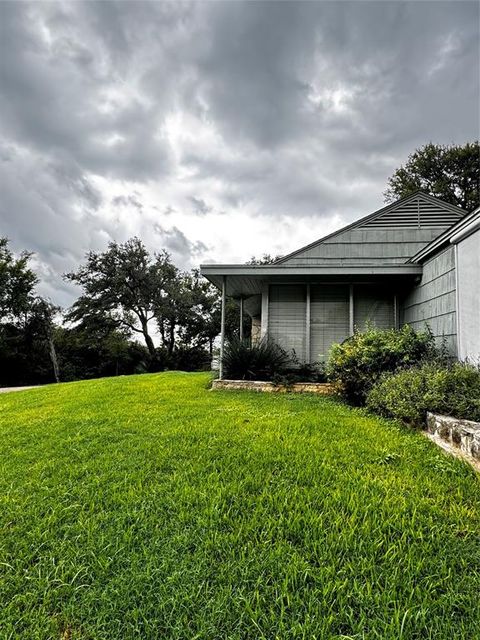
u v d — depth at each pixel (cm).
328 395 648
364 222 946
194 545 204
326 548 194
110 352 2180
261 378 754
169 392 702
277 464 301
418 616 152
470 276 526
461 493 245
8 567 194
